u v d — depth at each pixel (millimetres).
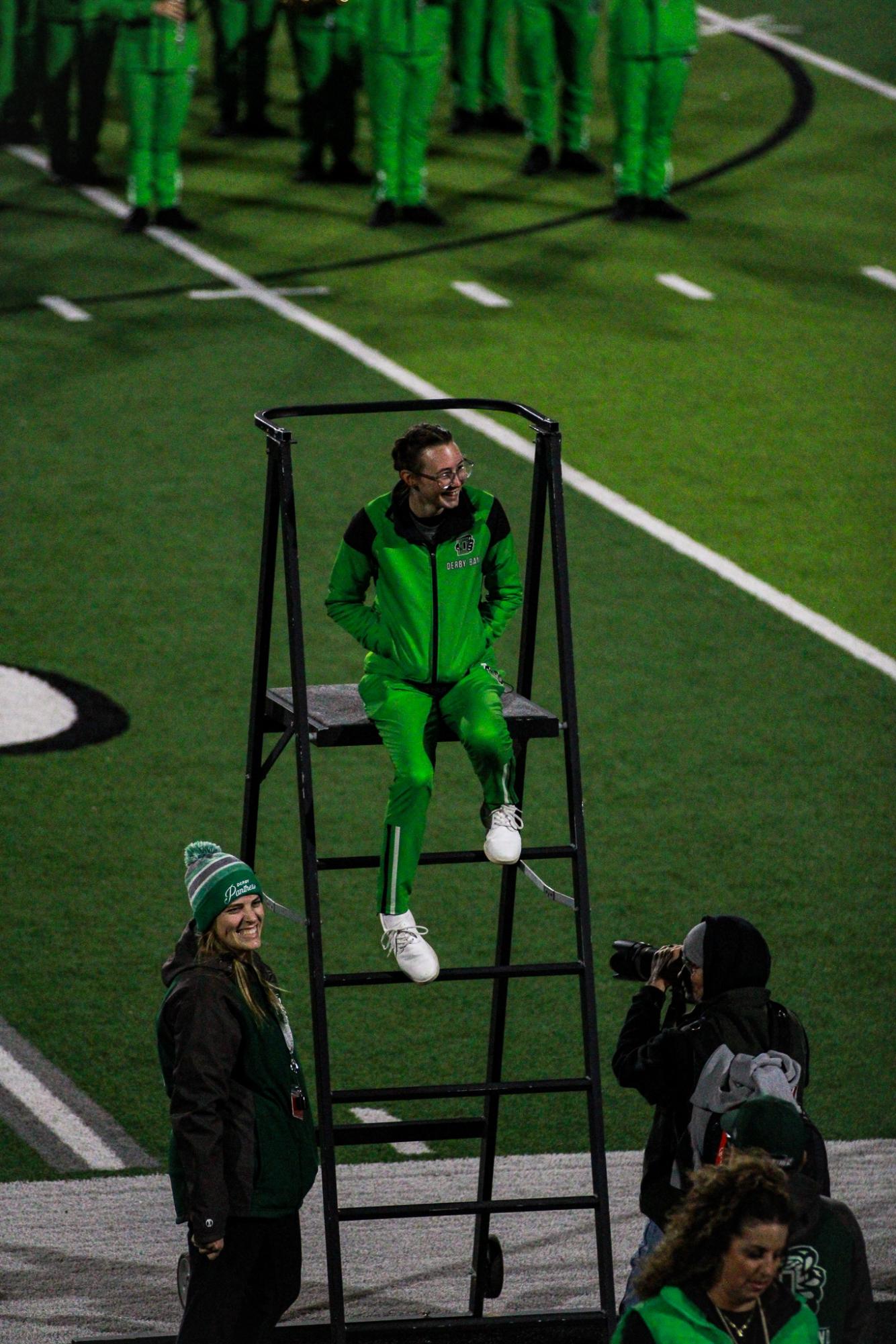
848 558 49312
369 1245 25781
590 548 49344
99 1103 28938
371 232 71125
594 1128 20078
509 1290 24562
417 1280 24828
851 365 61031
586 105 77375
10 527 49094
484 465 53375
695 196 75875
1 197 74125
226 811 37844
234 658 43656
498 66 82875
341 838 37094
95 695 41844
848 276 68375
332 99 75000
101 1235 25438
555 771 39750
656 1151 19344
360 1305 24234
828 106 87500
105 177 76875
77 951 32969
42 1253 24891
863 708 42562
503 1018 23391
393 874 19812
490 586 20922
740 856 36750
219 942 19562
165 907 34469
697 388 59000
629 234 71500
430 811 38406
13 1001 31469
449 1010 32000
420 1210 19625
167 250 68938
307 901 19609
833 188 77188
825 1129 28797
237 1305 19375
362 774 39625
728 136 83188
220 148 80750
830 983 32812
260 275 66688
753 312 64938
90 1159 27516
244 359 59688
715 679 43562
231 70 81062
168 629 44750
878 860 36812
